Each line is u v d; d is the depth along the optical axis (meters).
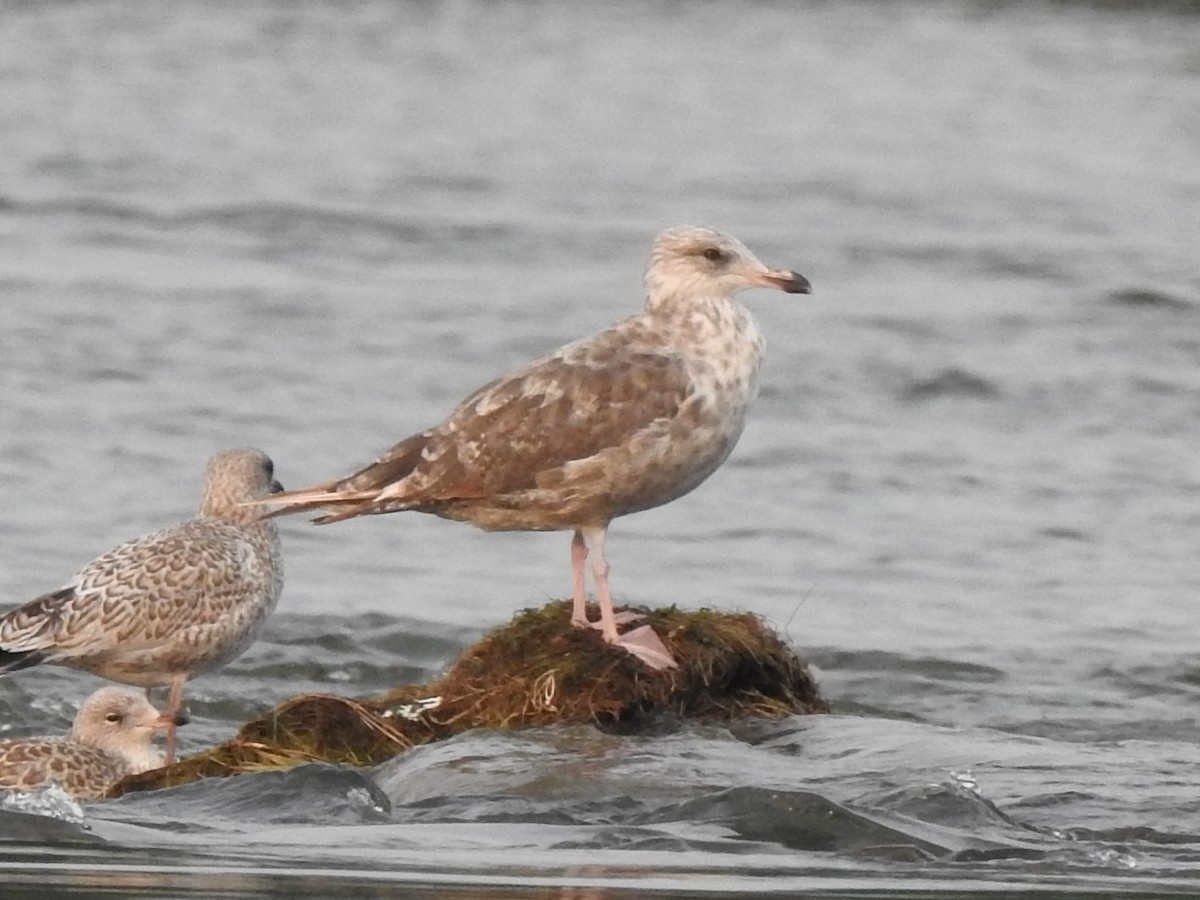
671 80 45.66
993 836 10.20
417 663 15.12
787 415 22.11
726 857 9.84
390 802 10.79
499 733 11.41
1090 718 13.90
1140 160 37.69
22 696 14.13
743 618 12.41
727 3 55.28
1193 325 26.05
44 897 9.05
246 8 52.16
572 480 11.74
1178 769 11.45
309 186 33.47
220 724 13.84
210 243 29.11
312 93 42.84
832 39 50.66
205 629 12.48
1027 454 21.03
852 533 18.52
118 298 25.53
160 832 10.24
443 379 22.88
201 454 20.05
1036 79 45.22
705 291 12.02
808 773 10.98
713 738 11.48
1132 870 9.77
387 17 52.00
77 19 49.28
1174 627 16.14
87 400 21.52
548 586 16.97
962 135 39.97
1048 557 17.98
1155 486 20.06
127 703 12.20
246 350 23.59
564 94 43.81
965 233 31.23
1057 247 30.19
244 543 12.74
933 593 16.94
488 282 27.47
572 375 11.81
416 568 17.41
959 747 11.60
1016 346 24.89
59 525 17.83
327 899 9.05
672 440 11.78
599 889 9.26
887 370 23.72
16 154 34.81
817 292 27.41
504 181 34.72
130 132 37.53
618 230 31.06
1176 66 46.41
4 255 27.55
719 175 35.75
